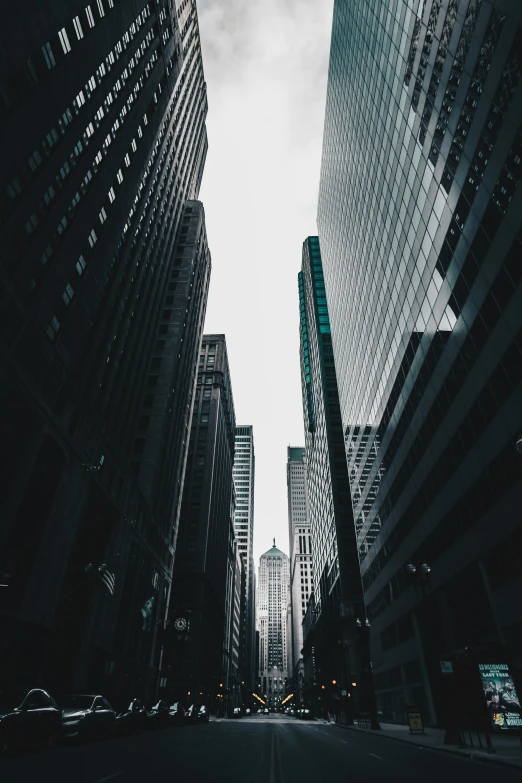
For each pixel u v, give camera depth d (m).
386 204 46.38
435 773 11.89
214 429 108.38
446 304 32.59
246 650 199.25
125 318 49.78
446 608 34.03
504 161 24.83
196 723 44.03
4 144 26.36
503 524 25.66
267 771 11.72
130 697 47.38
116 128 45.53
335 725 49.81
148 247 59.56
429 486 36.94
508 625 25.20
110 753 14.68
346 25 63.38
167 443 67.81
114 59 44.75
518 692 20.00
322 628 104.62
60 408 33.09
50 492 31.64
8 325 26.83
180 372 77.69
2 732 12.80
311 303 138.75
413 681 41.22
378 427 52.22
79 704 18.92
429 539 37.25
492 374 26.64
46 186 30.89
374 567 55.81
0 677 25.58
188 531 92.44
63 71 32.91
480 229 27.52
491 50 25.83
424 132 35.62
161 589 61.53
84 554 40.59
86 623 37.72
